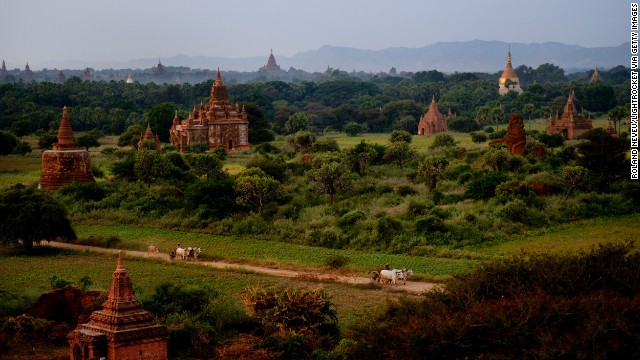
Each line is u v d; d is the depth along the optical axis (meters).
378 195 83.62
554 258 41.84
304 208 77.38
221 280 52.16
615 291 38.78
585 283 39.16
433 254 60.47
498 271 40.81
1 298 42.97
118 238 66.06
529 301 36.50
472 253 59.75
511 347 34.53
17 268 55.56
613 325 34.16
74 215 77.25
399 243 62.78
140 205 78.75
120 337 33.03
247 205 76.00
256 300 42.69
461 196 79.88
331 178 81.44
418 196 80.75
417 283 51.72
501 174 80.50
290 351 37.78
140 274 53.75
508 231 66.62
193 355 38.12
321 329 41.16
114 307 33.84
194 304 43.41
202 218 73.75
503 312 35.88
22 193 64.62
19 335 38.59
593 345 33.56
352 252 62.00
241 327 41.72
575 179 78.81
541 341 33.91
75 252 62.31
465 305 38.31
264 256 61.06
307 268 56.56
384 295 48.34
